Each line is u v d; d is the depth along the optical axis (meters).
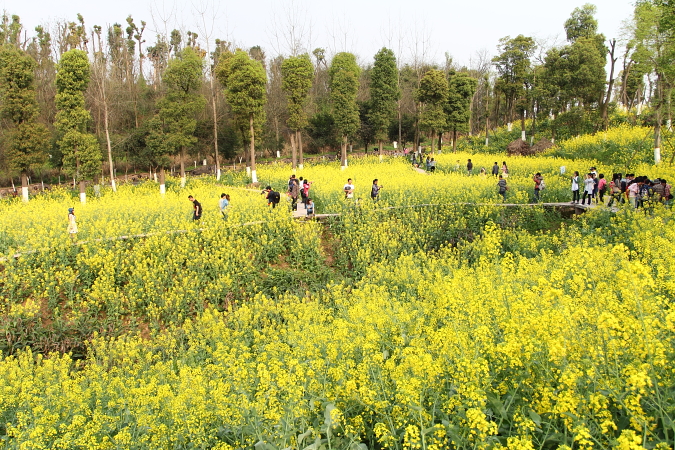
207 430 5.75
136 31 67.50
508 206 19.72
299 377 5.72
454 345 5.37
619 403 4.14
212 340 10.72
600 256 8.83
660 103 25.59
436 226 18.64
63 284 14.04
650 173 23.14
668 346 4.35
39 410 6.72
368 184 25.30
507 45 43.16
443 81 41.50
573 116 38.41
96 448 5.74
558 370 4.35
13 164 27.53
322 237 19.08
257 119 33.66
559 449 3.48
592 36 41.38
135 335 12.88
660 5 21.39
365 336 7.27
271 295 15.19
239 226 18.31
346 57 38.47
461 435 4.30
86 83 28.98
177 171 49.00
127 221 19.16
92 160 28.41
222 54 39.62
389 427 4.94
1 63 27.28
